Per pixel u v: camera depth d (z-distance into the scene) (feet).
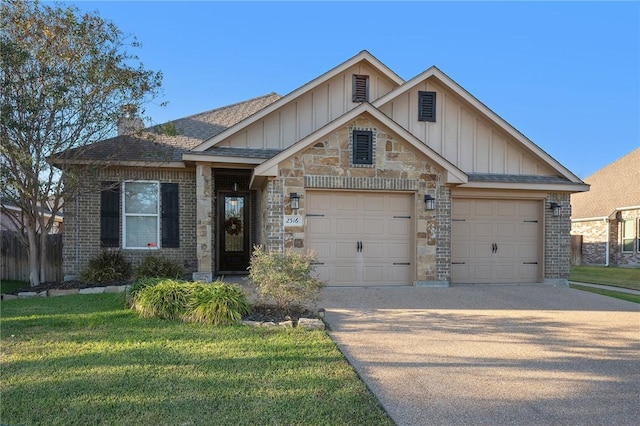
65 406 12.01
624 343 20.04
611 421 12.05
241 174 43.24
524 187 38.14
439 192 34.76
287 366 15.61
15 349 17.07
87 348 17.30
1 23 31.35
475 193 38.37
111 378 14.10
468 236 38.75
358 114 32.94
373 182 33.58
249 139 38.09
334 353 17.24
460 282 38.37
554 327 23.00
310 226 33.60
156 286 23.97
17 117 31.50
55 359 15.90
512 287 36.35
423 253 34.40
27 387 13.30
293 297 23.41
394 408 12.59
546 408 12.81
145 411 11.75
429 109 39.99
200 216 35.19
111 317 22.62
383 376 15.23
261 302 25.14
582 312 27.09
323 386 13.82
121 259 36.32
